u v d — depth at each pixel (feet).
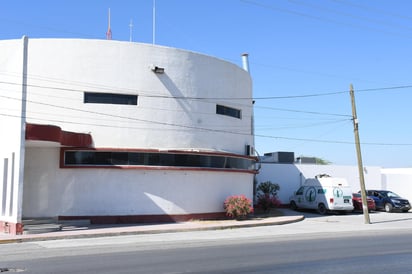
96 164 76.02
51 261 39.91
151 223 77.25
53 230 67.31
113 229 67.92
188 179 81.66
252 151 99.04
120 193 76.79
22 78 65.82
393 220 92.84
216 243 53.83
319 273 33.45
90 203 75.46
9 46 73.31
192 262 38.78
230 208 82.79
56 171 75.36
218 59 88.58
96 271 34.60
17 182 64.49
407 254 43.70
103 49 77.92
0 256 43.68
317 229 73.15
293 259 40.40
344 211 108.06
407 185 140.67
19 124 65.51
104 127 77.10
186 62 83.46
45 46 76.23
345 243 53.36
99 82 77.30
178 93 82.17
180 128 81.87
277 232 68.13
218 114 88.12
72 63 76.69
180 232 68.39
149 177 78.54
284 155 130.93
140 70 79.51
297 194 112.78
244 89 95.96
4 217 67.92
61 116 75.72
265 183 108.17
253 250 46.80
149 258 41.27
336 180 104.94
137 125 78.69
